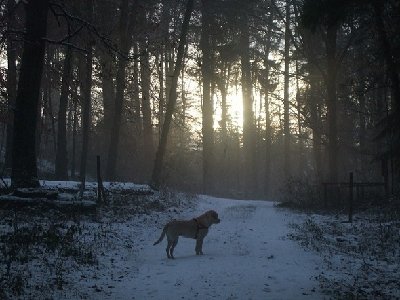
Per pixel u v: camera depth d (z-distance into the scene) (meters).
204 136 38.78
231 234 14.78
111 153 27.36
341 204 22.55
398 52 12.98
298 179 26.97
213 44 35.41
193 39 37.06
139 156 40.50
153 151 38.69
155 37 25.53
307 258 11.08
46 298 7.59
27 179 16.38
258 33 39.41
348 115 37.50
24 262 9.27
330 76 25.97
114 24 25.84
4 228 11.81
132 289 8.43
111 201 18.70
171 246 11.64
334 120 25.98
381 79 23.36
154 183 25.89
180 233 11.37
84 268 9.49
